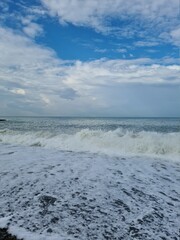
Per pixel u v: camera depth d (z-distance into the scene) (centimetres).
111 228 451
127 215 496
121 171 791
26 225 448
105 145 1321
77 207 519
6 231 430
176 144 1230
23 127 2967
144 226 460
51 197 559
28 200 543
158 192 618
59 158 952
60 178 684
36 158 938
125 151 1209
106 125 3466
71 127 2970
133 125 3419
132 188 636
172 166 911
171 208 533
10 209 504
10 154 1016
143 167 868
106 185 646
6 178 675
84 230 441
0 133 1866
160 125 3409
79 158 967
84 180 675
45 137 1592
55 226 449
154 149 1205
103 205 533
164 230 450
